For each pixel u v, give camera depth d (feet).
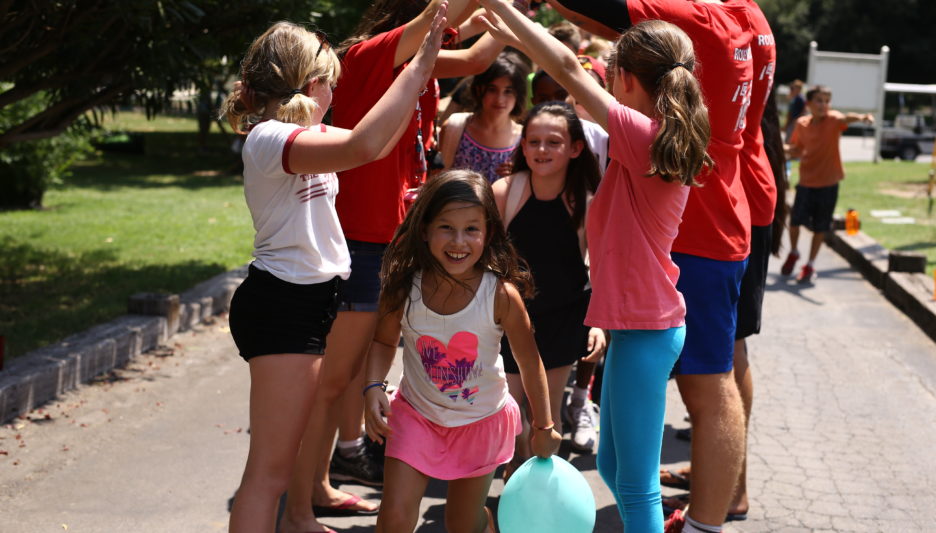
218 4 23.15
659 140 9.89
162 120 108.99
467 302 10.74
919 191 57.16
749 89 11.80
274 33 10.48
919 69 170.50
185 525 13.80
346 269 10.82
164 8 20.92
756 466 16.57
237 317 10.56
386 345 11.24
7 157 42.88
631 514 10.87
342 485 15.33
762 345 24.97
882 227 42.78
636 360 10.68
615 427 10.96
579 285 14.38
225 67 26.66
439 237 10.52
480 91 16.74
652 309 10.57
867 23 164.76
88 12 21.02
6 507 14.16
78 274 30.96
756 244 13.28
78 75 22.76
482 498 11.44
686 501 14.57
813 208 32.94
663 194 10.40
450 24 12.04
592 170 14.07
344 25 41.88
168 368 21.65
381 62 12.39
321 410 13.08
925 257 30.81
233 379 20.98
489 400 11.06
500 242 10.97
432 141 16.40
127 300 26.58
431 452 10.91
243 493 10.34
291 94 10.36
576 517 10.97
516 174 14.38
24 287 28.66
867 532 13.98
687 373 11.76
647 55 10.27
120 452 16.51
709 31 11.33
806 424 18.83
